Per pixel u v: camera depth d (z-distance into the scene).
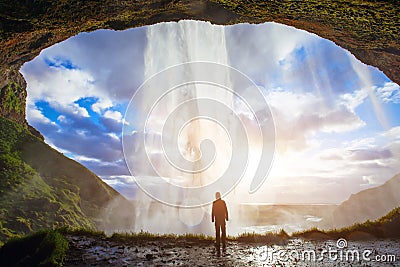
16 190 34.78
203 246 9.88
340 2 10.34
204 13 16.02
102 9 13.96
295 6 11.73
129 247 9.23
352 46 15.59
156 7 14.48
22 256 8.20
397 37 12.82
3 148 42.16
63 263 6.98
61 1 12.95
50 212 33.47
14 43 20.44
